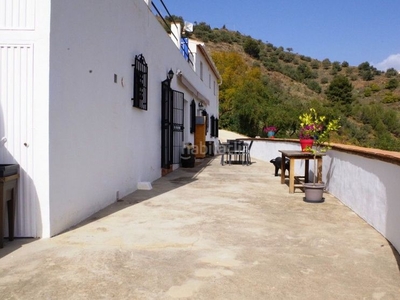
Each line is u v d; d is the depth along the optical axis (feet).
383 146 98.99
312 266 9.96
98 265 9.83
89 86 15.16
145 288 8.46
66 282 8.75
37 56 11.90
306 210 17.17
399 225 11.29
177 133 35.94
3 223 11.24
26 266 9.73
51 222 12.25
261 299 8.00
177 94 33.81
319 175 22.21
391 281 9.06
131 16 20.80
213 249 11.21
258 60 233.76
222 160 41.27
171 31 40.09
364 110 131.64
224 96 118.83
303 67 234.38
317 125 22.24
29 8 11.89
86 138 14.97
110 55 17.57
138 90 21.79
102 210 16.49
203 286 8.59
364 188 15.42
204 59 56.80
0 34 11.87
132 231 13.05
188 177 29.12
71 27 13.35
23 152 12.03
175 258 10.41
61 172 12.88
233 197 20.25
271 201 19.27
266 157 47.98
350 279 9.15
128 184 20.85
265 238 12.46
